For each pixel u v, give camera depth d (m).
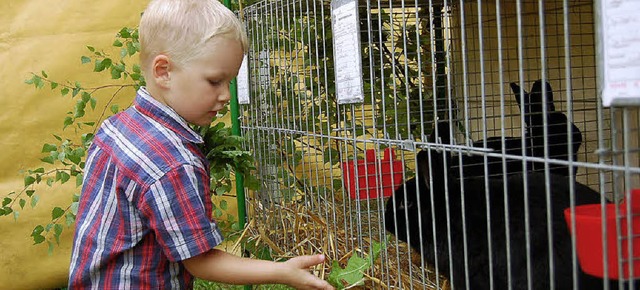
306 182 1.77
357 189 1.27
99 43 2.30
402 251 1.53
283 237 1.69
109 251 1.00
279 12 1.74
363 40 1.67
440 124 1.27
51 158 1.84
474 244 1.22
